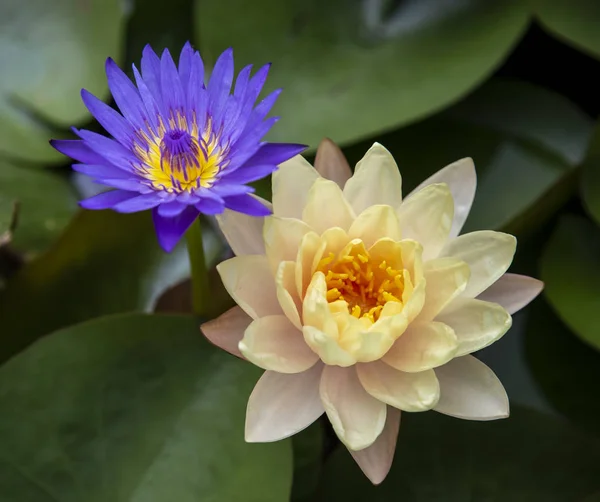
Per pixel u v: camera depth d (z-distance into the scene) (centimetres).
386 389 96
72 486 98
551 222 111
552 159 112
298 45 111
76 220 105
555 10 111
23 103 112
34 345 100
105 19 112
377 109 109
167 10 116
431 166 112
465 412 96
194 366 101
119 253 108
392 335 96
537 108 114
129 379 100
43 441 99
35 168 111
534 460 103
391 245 97
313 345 96
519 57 117
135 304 108
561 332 109
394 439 97
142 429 99
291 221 96
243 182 95
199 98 97
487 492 102
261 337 96
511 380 107
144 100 97
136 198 95
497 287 99
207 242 110
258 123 95
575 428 104
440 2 112
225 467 99
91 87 111
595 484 102
